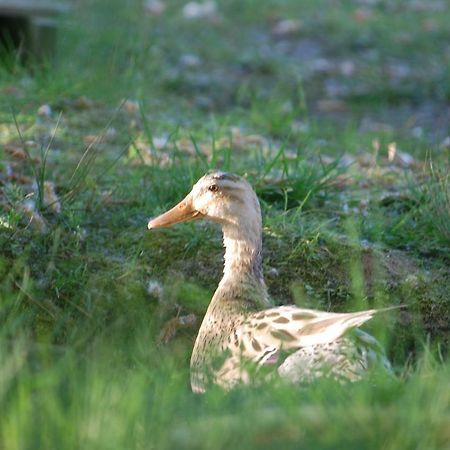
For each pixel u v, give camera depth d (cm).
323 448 731
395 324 1095
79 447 714
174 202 1215
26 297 1065
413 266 1155
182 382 924
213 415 769
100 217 1191
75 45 1816
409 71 2181
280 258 1143
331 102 1975
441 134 1806
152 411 759
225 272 1016
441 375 823
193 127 1532
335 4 2627
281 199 1257
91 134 1414
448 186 1241
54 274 1100
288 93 1988
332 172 1367
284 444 735
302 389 805
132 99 1609
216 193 1017
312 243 1148
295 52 2267
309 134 1556
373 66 2200
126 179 1266
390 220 1231
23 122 1426
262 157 1319
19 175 1242
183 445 725
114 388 779
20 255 1102
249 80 2047
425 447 727
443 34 2427
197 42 2230
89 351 976
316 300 1120
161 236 1155
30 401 769
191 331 1085
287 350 868
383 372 829
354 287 1122
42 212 1163
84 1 2120
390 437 739
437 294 1124
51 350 887
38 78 1590
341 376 820
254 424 741
